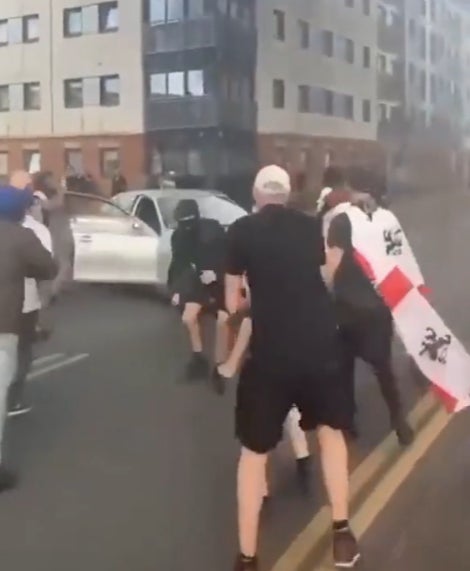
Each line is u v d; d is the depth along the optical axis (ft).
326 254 9.95
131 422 14.65
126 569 10.07
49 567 10.06
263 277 9.50
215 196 15.20
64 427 14.32
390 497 12.29
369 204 13.10
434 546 10.73
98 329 17.16
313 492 12.21
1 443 12.97
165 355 16.51
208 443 13.79
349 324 12.51
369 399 16.01
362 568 10.17
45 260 12.41
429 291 14.98
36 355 17.20
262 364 9.55
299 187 14.46
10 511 11.61
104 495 12.18
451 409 15.10
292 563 10.21
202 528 11.11
